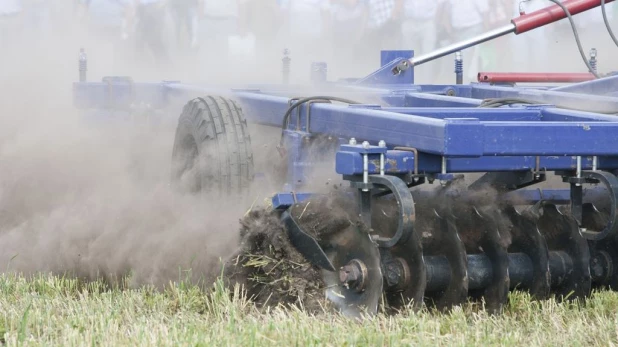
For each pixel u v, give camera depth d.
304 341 15.61
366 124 18.83
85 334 15.90
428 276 17.89
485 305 18.36
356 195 18.25
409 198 16.88
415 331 16.25
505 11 56.72
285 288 18.52
